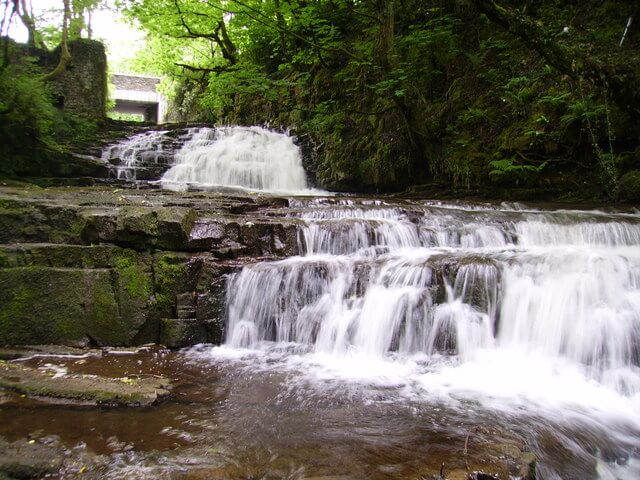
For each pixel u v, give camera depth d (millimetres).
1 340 5246
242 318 5957
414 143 12711
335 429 3646
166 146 14477
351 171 14203
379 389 4531
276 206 8953
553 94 10938
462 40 13227
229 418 3816
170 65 23672
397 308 5582
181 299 5758
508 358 5309
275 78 18797
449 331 5434
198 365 5117
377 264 6082
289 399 4238
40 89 11625
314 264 6062
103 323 5547
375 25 13797
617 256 6160
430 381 4766
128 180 12234
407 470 3025
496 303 5512
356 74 14805
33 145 11508
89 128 14977
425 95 13484
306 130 16469
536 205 9977
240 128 16266
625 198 9961
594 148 10430
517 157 11156
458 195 11906
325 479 2908
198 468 3035
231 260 6305
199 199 8289
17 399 4000
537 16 12156
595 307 5246
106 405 3971
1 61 11562
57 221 6270
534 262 5848
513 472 2984
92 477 2904
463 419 3879
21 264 5613
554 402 4336
